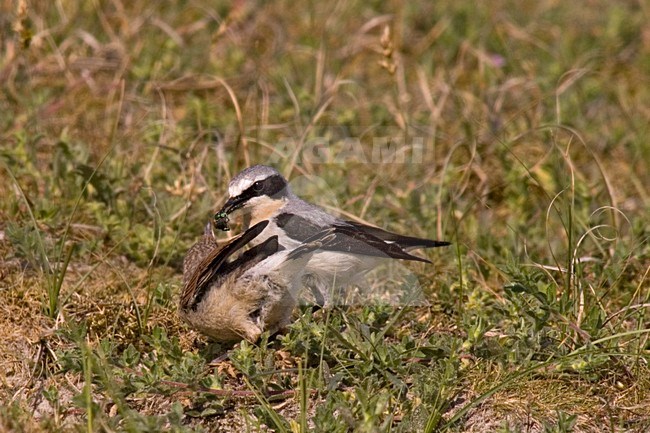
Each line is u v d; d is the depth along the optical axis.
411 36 17.73
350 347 8.95
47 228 11.59
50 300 9.93
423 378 8.84
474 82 16.27
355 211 12.44
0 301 10.09
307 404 8.78
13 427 8.29
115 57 15.79
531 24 17.91
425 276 10.94
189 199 11.80
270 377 9.00
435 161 13.85
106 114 14.17
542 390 9.00
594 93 15.91
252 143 13.55
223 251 9.17
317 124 14.16
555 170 13.35
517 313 9.62
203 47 16.42
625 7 19.09
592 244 11.91
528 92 15.96
